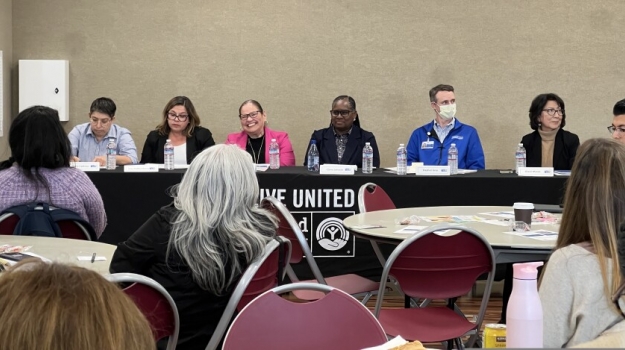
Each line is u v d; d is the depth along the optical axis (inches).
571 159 215.8
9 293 29.1
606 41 265.0
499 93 267.4
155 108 270.5
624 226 50.8
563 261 67.9
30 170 127.3
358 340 74.0
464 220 147.6
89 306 29.1
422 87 268.5
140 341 30.0
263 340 72.9
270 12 267.6
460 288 115.6
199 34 268.5
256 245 92.2
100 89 269.6
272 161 213.3
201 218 90.5
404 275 114.3
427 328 115.7
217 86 269.6
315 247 199.6
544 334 67.6
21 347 27.8
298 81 269.4
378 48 268.2
